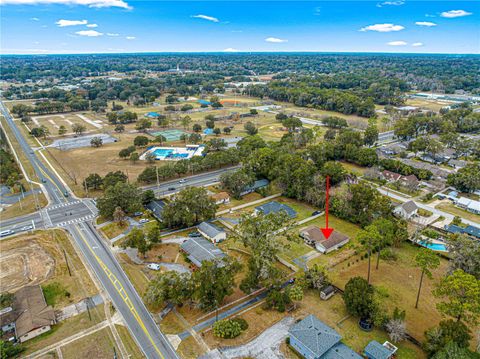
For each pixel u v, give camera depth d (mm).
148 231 100250
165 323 69938
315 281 78938
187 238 103688
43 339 65812
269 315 72250
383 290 77375
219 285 70562
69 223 113438
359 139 184625
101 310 73625
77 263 91000
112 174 139500
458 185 137750
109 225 111438
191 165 156125
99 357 61656
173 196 130750
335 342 61000
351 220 111812
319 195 121125
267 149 155125
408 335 65250
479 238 100750
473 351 60500
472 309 57875
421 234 102688
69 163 174375
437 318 70938
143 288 80562
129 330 68062
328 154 174125
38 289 78000
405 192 138750
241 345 64250
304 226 109875
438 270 87750
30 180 152625
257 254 79688
